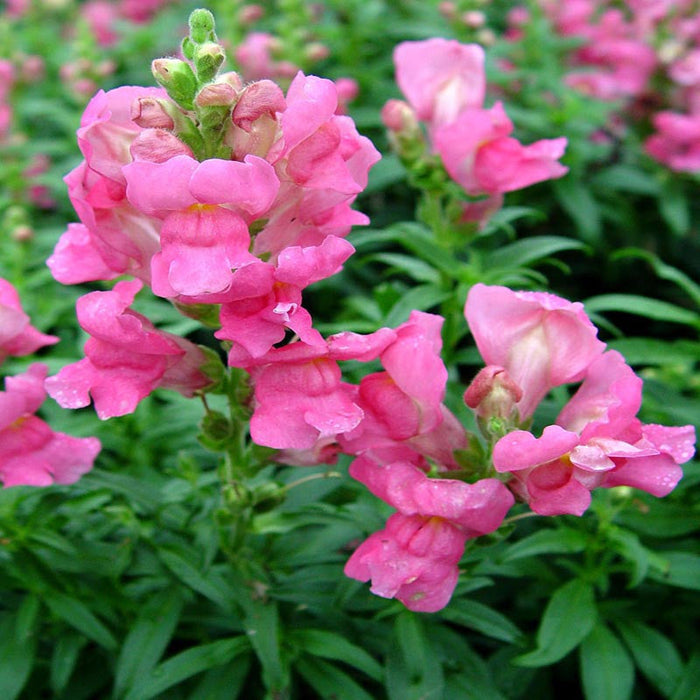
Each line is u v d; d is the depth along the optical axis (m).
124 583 0.33
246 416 0.27
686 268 0.59
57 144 0.57
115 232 0.25
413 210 0.55
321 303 0.52
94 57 0.59
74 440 0.29
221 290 0.22
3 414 0.27
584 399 0.25
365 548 0.25
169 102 0.24
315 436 0.23
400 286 0.43
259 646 0.28
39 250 0.49
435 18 0.59
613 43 0.63
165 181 0.22
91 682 0.33
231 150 0.24
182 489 0.32
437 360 0.24
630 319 0.57
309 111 0.23
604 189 0.58
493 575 0.35
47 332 0.46
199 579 0.30
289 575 0.31
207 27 0.25
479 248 0.53
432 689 0.28
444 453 0.26
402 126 0.36
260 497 0.29
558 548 0.30
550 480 0.24
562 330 0.25
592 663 0.30
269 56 0.55
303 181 0.24
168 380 0.26
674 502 0.36
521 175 0.34
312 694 0.34
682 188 0.58
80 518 0.32
